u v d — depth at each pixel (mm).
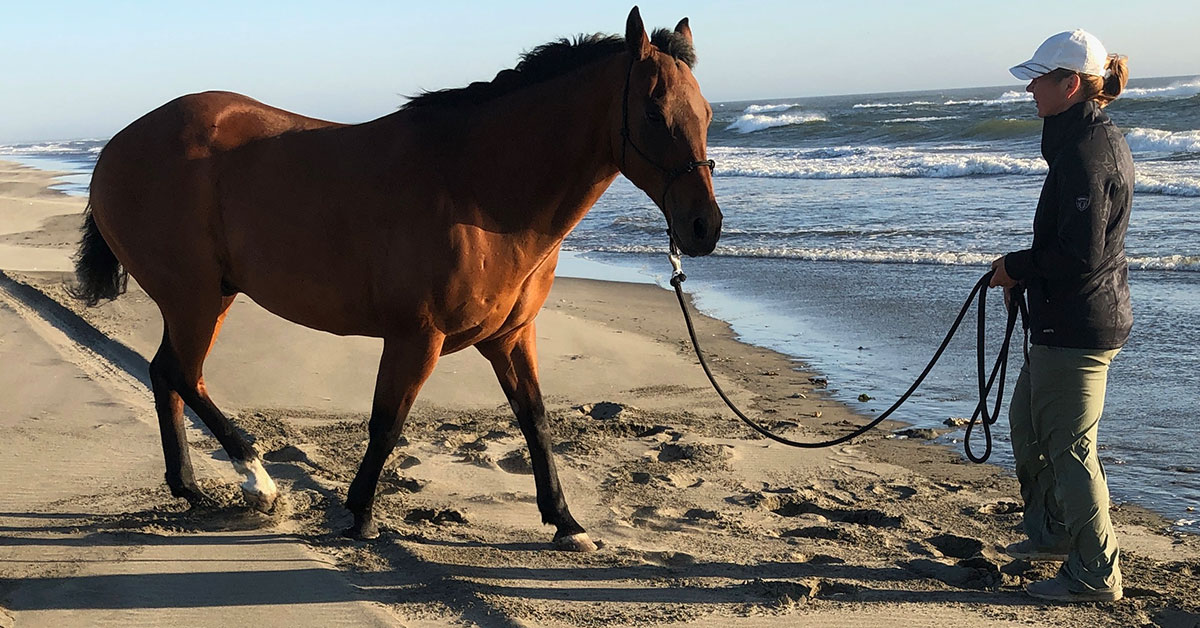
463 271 3971
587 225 19438
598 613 3680
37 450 5578
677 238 3764
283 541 4344
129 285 10359
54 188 34156
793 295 11234
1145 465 5562
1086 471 3725
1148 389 6891
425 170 4039
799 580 3971
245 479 4629
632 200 23375
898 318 9695
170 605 3703
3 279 10672
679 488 5324
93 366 7469
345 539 4359
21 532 4422
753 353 8766
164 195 4352
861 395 7262
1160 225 13367
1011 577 4039
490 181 4012
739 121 53938
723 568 4188
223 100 4484
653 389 7555
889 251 13391
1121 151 3588
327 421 6543
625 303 11273
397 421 4223
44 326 8680
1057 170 3602
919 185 20969
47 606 3688
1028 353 3855
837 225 16172
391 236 4027
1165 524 4754
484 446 5930
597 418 6754
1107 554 3750
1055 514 4082
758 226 16797
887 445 6145
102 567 4039
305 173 4219
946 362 8062
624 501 5102
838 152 32375
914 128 37062
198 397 4633
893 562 4262
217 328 4621
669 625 3596
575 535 4375
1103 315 3605
